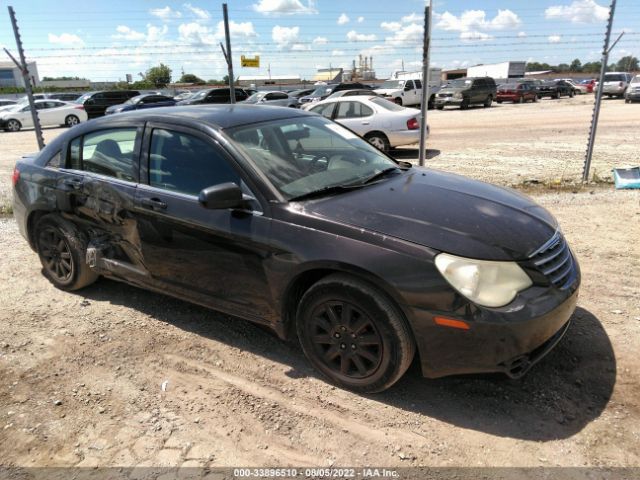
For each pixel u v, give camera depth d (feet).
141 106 81.92
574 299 9.74
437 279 8.64
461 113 84.12
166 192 11.81
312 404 9.82
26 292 15.08
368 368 9.72
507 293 8.75
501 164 34.35
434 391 10.06
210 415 9.59
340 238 9.40
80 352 11.81
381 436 8.94
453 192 11.30
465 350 8.71
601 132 51.11
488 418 9.27
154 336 12.45
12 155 46.70
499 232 9.50
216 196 9.80
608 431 8.82
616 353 11.02
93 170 13.53
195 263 11.51
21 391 10.43
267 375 10.78
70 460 8.55
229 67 28.55
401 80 94.89
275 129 12.30
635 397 9.65
